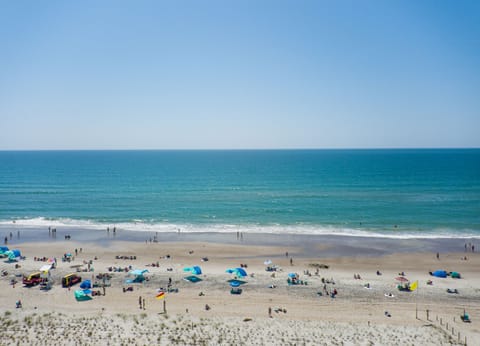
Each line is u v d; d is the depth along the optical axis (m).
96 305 31.19
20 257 46.41
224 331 26.48
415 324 28.12
